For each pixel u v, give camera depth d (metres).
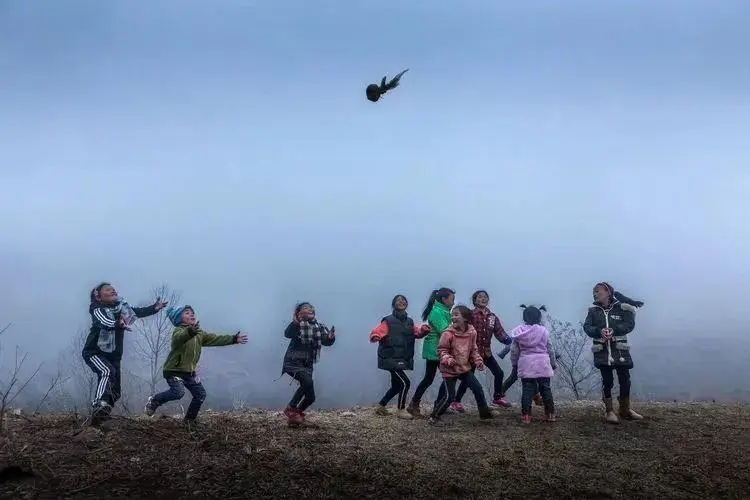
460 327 8.12
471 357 8.23
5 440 6.11
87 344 7.14
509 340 9.39
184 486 5.33
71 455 5.81
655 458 6.59
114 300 7.30
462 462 6.34
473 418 8.55
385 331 8.62
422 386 8.70
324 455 6.34
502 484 5.72
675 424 8.14
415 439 7.22
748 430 7.82
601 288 8.37
